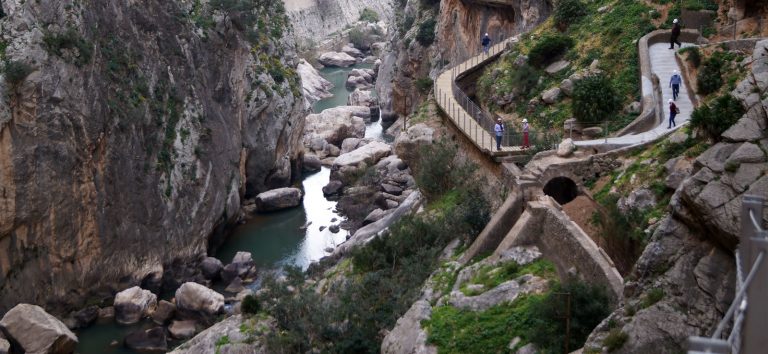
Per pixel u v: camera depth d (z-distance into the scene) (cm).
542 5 6556
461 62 6525
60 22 5409
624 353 1947
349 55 14712
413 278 3803
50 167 5128
